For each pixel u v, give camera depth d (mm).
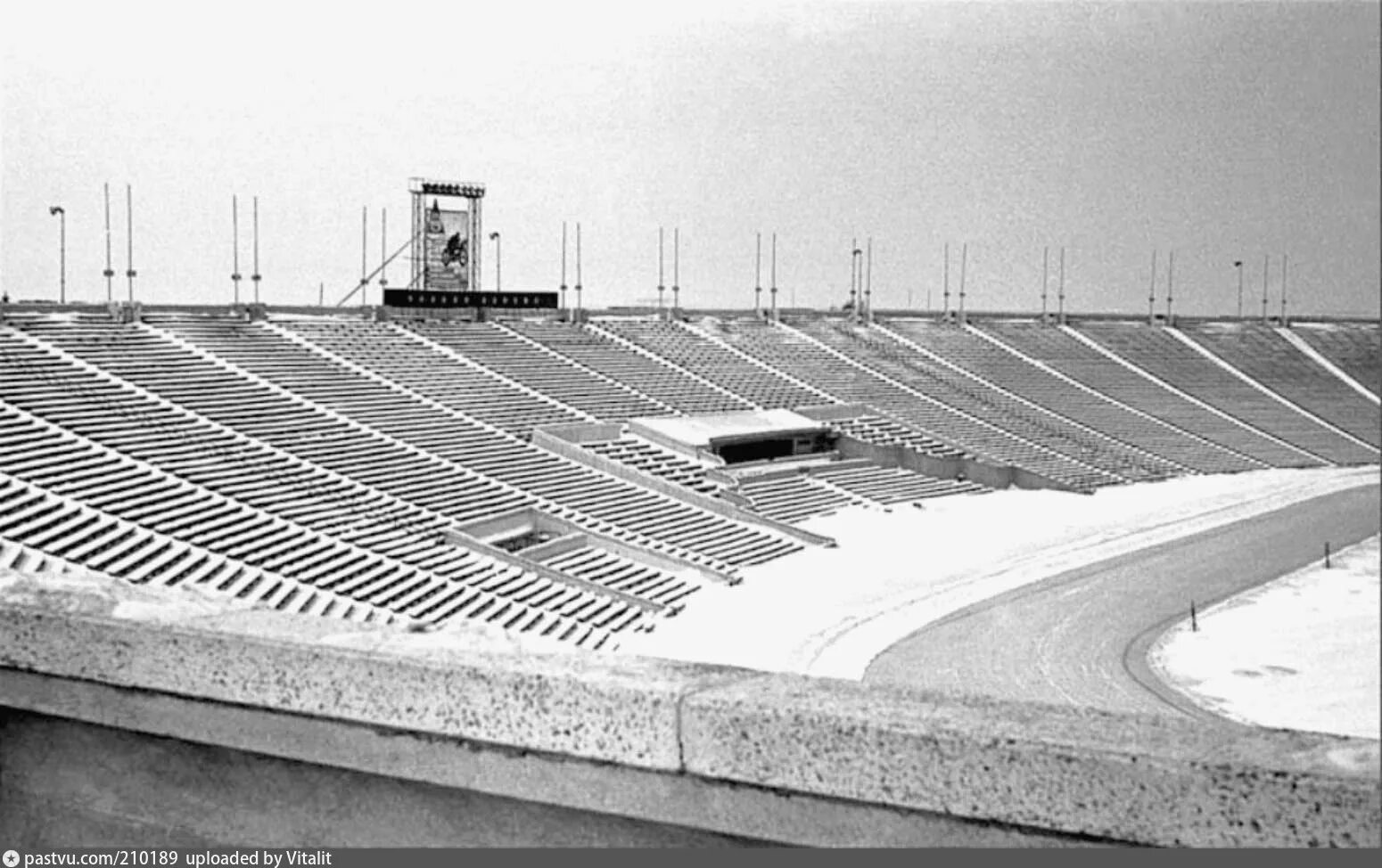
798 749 4273
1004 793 3994
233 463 40469
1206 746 3887
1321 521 35906
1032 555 45219
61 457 36375
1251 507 43594
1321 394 47781
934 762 4094
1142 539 45688
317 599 32469
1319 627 25469
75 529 32281
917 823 4141
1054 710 4266
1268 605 29625
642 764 4516
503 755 4777
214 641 5262
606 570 40719
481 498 44281
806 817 4301
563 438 53250
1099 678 29750
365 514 39750
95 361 45500
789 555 46312
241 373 49094
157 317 52219
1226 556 38375
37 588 6105
